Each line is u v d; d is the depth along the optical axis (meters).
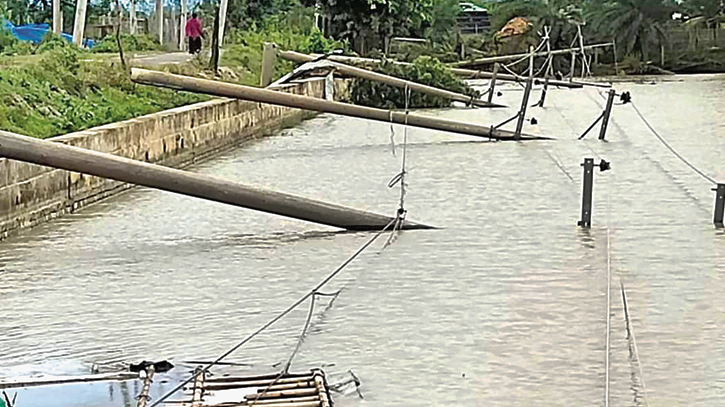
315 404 6.78
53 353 7.95
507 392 6.98
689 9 65.38
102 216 13.61
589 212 12.60
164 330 8.48
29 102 16.55
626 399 6.80
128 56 24.77
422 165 18.80
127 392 7.06
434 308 8.95
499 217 13.29
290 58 29.39
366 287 9.73
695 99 37.91
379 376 7.32
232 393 7.00
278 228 12.62
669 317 8.54
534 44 61.50
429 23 51.66
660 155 20.36
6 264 10.93
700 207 13.84
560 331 8.21
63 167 11.48
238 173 18.39
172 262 10.94
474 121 29.17
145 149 17.16
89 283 10.12
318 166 19.09
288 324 8.59
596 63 62.22
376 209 14.27
